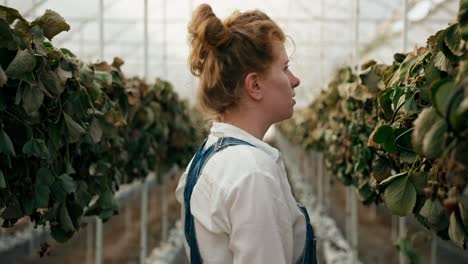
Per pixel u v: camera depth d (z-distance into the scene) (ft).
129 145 13.42
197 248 4.86
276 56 4.90
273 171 4.58
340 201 41.78
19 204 6.86
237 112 5.00
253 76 4.83
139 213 37.60
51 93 6.68
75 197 7.80
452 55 4.56
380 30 37.17
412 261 11.89
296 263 4.91
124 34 47.32
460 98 3.35
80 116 7.41
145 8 18.53
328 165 17.76
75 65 7.39
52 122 6.98
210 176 4.65
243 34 4.81
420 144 3.91
